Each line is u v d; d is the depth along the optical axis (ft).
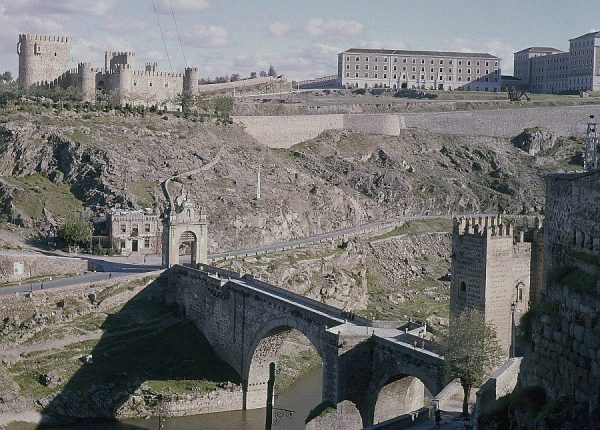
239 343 452.76
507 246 326.44
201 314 492.95
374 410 345.10
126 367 447.42
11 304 458.91
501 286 327.06
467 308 328.90
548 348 139.13
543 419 127.13
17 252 551.59
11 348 440.45
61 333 459.73
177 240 529.45
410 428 249.96
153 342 475.72
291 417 413.18
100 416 415.44
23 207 632.38
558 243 151.64
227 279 474.90
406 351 322.55
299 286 602.44
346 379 344.69
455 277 342.44
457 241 339.36
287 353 507.30
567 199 148.36
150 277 518.78
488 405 169.07
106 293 497.87
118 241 605.31
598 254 134.82
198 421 420.36
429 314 629.10
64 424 402.72
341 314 390.83
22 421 394.52
